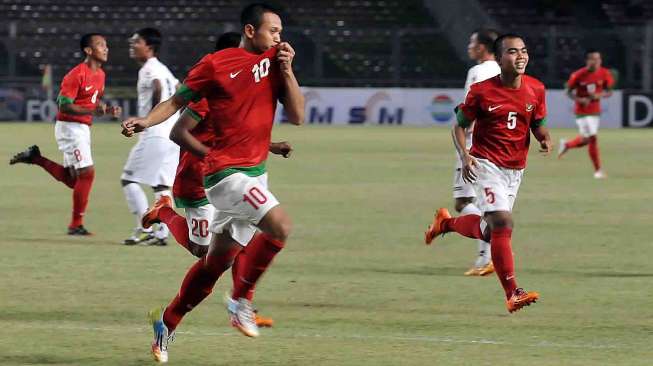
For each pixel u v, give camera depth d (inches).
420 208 2164.1
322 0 6215.6
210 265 926.4
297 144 3949.3
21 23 5713.6
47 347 997.2
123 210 2118.6
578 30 5605.3
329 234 1801.2
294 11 6176.2
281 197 2348.7
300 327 1092.5
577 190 2541.8
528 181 2768.2
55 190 2491.4
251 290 924.6
